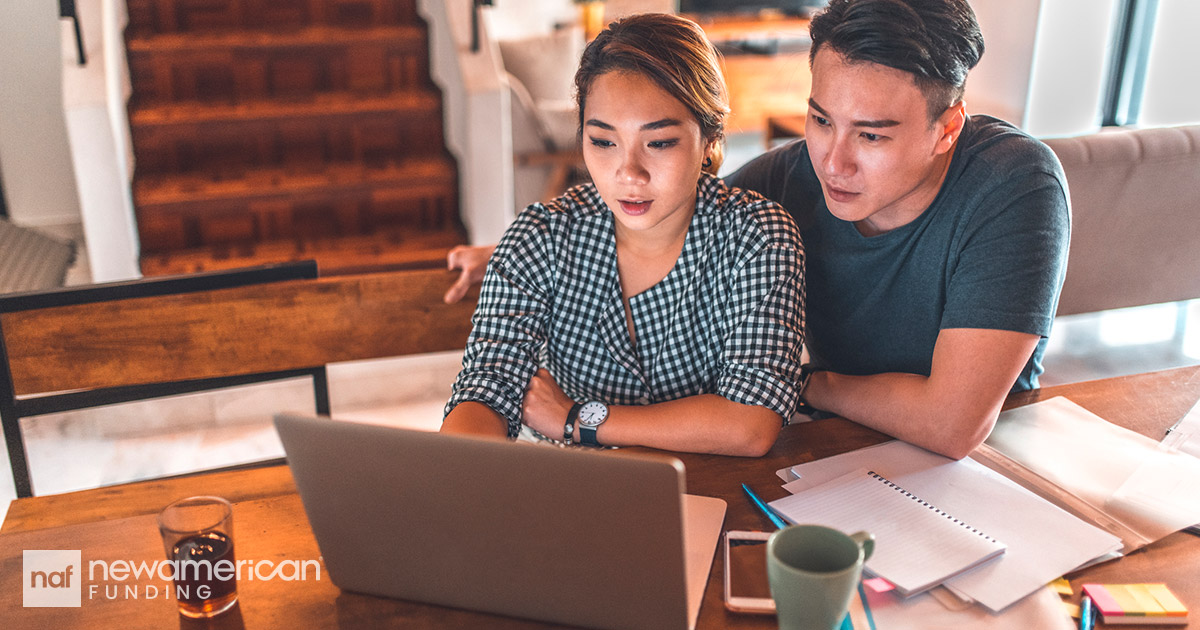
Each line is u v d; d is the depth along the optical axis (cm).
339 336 155
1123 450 116
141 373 150
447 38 357
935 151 118
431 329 158
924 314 135
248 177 337
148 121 329
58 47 438
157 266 314
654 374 140
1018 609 87
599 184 122
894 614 87
